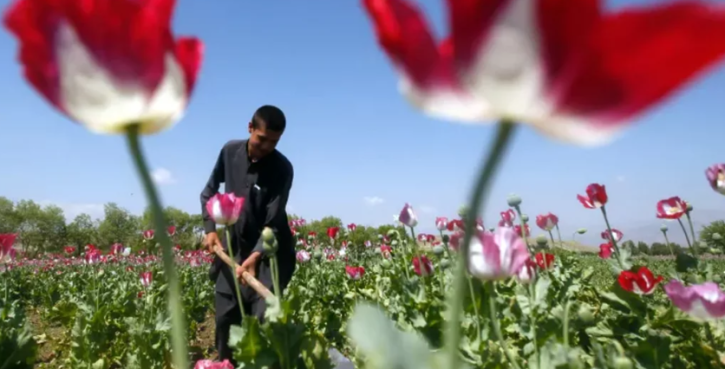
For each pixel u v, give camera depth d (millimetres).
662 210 4992
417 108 696
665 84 563
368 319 857
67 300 11422
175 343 771
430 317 3660
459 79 664
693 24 511
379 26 697
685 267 4457
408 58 684
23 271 20609
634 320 3605
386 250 8914
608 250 6539
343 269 12320
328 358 2982
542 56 621
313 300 8078
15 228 80438
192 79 822
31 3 748
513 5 627
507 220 5434
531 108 637
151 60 774
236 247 4773
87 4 744
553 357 2484
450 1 647
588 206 5109
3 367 3344
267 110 4512
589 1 570
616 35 557
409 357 830
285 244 4773
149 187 791
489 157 669
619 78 582
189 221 57531
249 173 4715
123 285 10656
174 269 786
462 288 703
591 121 622
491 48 643
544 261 4547
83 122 783
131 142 793
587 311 2830
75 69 761
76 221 82562
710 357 2982
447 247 4602
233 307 4766
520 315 3570
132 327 5703
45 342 7891
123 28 759
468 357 3098
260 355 2795
